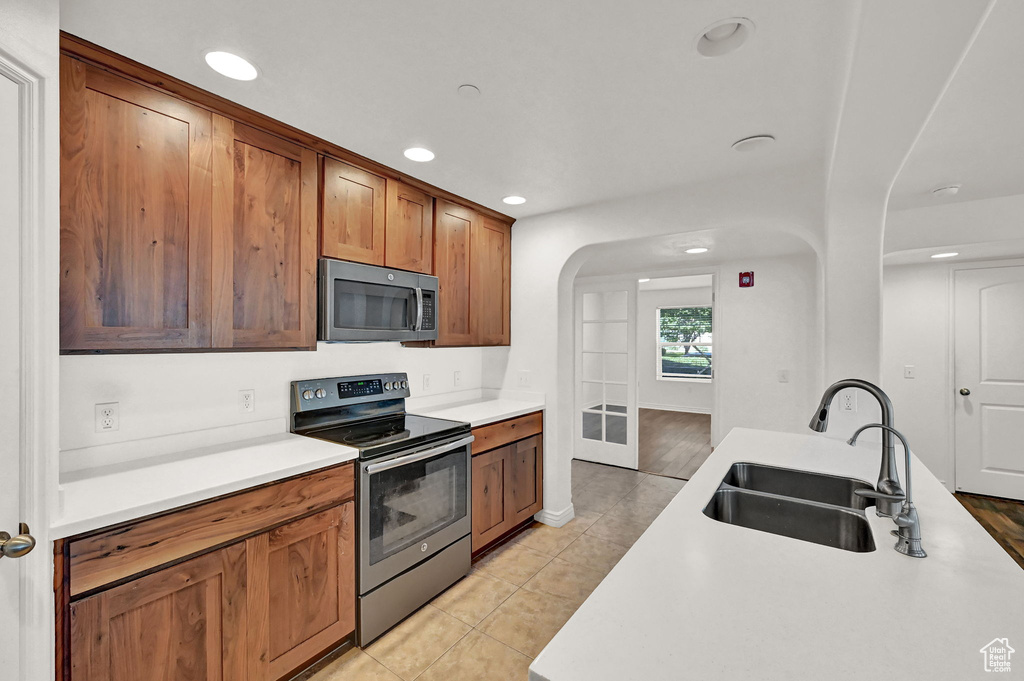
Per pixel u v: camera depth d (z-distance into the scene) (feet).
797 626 2.57
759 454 6.51
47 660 3.61
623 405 15.03
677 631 2.52
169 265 5.18
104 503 4.26
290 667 5.50
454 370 10.61
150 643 4.35
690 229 8.45
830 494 5.62
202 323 5.47
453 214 9.18
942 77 3.73
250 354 6.88
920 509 4.43
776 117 5.90
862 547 4.46
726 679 2.15
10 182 3.22
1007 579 3.10
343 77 5.05
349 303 7.08
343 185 7.13
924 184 8.21
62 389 5.20
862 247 6.92
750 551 3.52
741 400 14.53
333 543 5.99
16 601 3.38
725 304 14.73
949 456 12.25
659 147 6.82
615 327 15.23
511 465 9.43
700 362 25.79
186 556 4.59
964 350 12.06
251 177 5.96
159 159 5.10
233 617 4.96
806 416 13.67
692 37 4.34
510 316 10.88
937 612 2.71
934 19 3.02
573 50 4.56
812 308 13.53
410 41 4.42
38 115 3.41
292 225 6.42
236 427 6.72
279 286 6.27
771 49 4.48
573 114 5.86
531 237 10.57
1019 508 11.18
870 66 3.60
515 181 8.29
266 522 5.26
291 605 5.52
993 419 11.80
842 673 2.20
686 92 5.32
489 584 7.89
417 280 8.18
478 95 5.41
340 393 7.85
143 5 3.88
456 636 6.57
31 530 3.45
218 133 5.62
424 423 8.09
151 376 5.88
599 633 2.51
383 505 6.57
